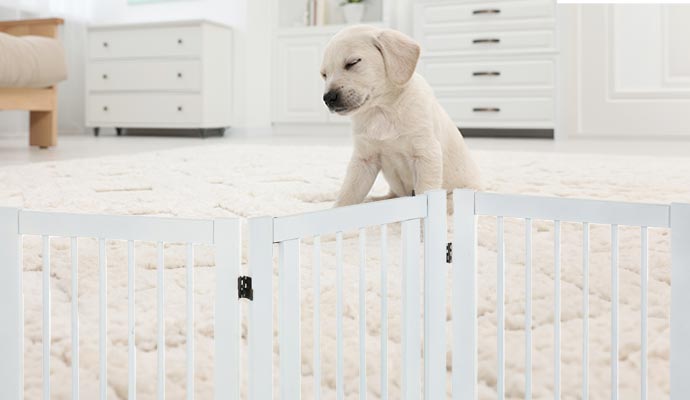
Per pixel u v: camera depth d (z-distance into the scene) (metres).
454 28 5.11
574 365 0.96
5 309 0.88
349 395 0.92
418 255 0.95
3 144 4.48
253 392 0.83
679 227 0.88
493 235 1.44
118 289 1.16
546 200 0.93
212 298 1.11
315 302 0.85
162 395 0.81
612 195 1.97
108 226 0.82
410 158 1.65
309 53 5.56
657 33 4.91
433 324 0.98
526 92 4.98
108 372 0.94
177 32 5.28
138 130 5.95
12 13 5.02
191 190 2.11
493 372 0.98
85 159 3.07
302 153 3.46
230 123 5.64
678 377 0.89
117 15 5.92
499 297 0.95
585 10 5.04
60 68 4.07
